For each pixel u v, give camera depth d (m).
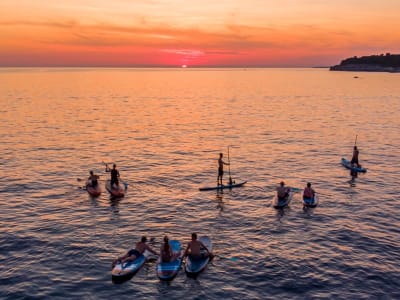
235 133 54.31
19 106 83.94
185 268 17.88
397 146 44.91
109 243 20.73
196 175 33.88
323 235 21.66
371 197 27.92
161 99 107.62
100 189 28.77
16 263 18.58
